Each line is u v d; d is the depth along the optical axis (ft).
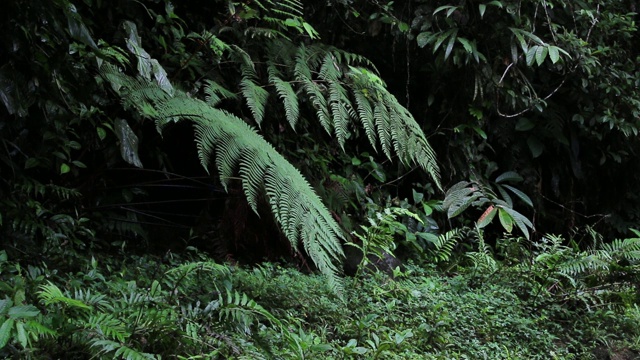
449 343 12.23
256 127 16.12
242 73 14.55
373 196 18.01
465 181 18.75
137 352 7.91
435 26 18.48
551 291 15.92
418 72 19.40
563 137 20.11
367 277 14.67
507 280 15.58
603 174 21.80
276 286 12.21
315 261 10.47
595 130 20.75
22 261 10.99
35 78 11.25
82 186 13.52
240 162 11.16
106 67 11.98
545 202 21.36
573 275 16.14
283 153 16.30
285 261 14.80
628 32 20.83
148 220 15.39
